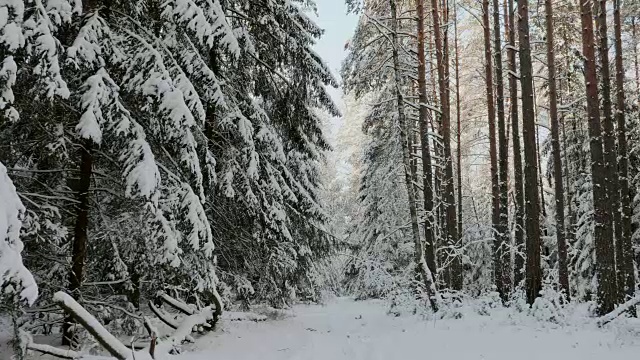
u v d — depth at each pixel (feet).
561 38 68.44
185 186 27.99
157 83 26.73
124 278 29.37
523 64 43.91
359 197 91.97
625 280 48.47
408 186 48.06
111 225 29.53
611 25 62.54
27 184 28.89
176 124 26.05
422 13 53.67
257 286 43.91
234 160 36.91
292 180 44.80
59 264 28.19
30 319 28.45
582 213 69.05
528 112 43.27
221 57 39.63
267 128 40.16
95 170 31.99
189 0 28.99
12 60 19.83
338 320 48.11
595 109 39.58
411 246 76.69
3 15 19.77
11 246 17.54
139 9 31.48
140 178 24.39
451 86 87.97
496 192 56.13
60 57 24.34
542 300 37.93
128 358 22.00
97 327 21.81
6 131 26.22
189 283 31.58
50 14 22.81
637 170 67.21
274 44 44.45
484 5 57.47
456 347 28.68
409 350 28.71
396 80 49.03
